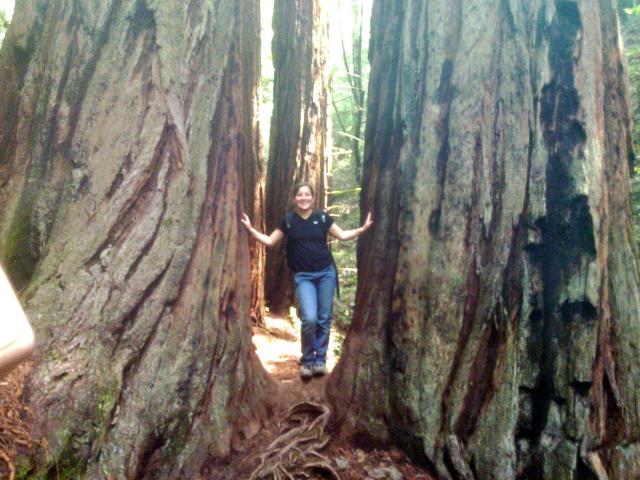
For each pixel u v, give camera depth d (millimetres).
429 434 4113
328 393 4824
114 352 3691
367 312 4711
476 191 4227
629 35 10906
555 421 3938
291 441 4281
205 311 4223
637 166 8125
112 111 4184
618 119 4551
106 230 3906
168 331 3943
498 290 4125
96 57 4344
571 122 4137
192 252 4211
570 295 4020
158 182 4113
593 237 4027
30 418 3248
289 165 11648
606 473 3883
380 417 4395
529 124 4191
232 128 4770
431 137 4387
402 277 4430
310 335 5504
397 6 4879
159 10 4320
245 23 6273
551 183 4148
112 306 3750
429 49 4473
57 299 3695
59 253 3877
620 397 4062
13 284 4016
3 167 4477
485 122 4246
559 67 4207
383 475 4047
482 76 4262
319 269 5648
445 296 4215
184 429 3881
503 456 3926
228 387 4301
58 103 4340
